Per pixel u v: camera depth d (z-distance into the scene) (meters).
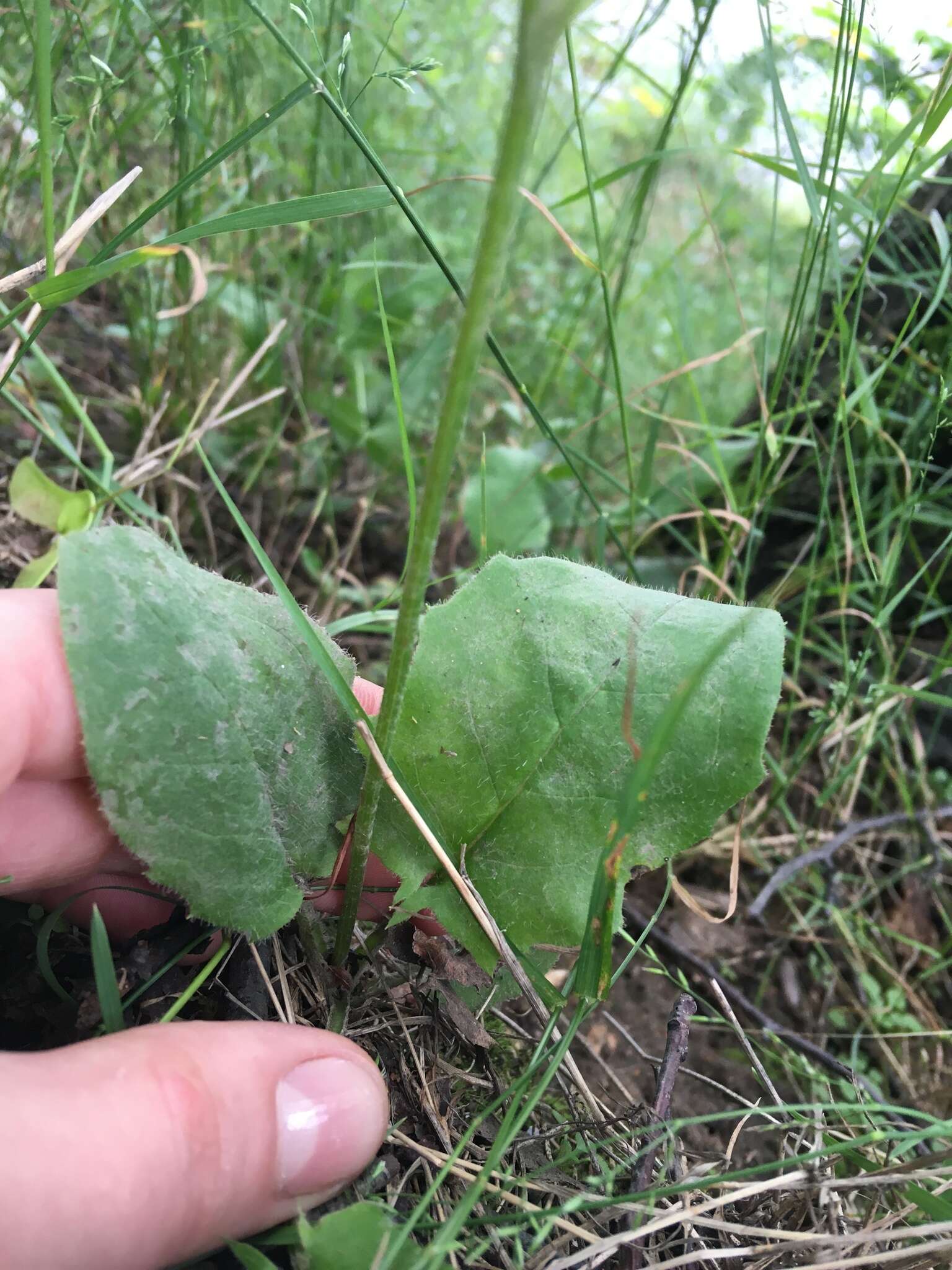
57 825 0.11
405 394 0.24
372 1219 0.09
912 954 0.20
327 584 0.21
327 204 0.12
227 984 0.12
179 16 0.18
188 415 0.21
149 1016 0.11
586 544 0.25
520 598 0.11
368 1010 0.12
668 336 0.33
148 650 0.09
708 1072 0.17
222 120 0.19
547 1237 0.10
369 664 0.21
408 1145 0.11
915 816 0.20
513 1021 0.15
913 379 0.20
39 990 0.11
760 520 0.22
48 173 0.10
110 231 0.19
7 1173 0.08
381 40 0.20
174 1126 0.09
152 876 0.09
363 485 0.25
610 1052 0.17
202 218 0.19
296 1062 0.10
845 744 0.19
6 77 0.18
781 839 0.20
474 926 0.11
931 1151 0.14
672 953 0.18
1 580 0.17
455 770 0.11
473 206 0.31
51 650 0.10
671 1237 0.11
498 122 0.32
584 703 0.11
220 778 0.10
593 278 0.23
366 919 0.14
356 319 0.23
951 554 0.18
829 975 0.19
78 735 0.10
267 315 0.23
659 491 0.24
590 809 0.10
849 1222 0.11
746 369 0.31
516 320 0.29
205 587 0.10
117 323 0.24
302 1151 0.09
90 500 0.16
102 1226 0.08
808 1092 0.17
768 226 0.34
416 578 0.08
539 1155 0.12
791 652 0.23
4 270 0.20
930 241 0.20
